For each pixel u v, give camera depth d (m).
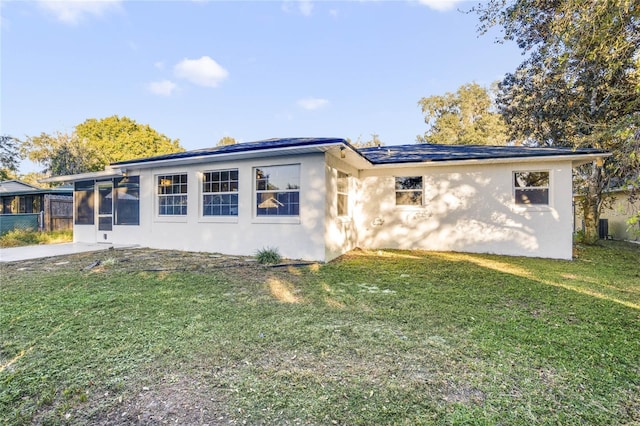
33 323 3.56
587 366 2.59
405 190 10.03
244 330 3.36
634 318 3.70
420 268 6.72
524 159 8.35
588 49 4.19
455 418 1.97
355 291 4.91
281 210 8.07
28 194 16.28
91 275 5.97
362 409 2.06
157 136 35.97
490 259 7.93
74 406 2.12
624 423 1.93
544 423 1.93
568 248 8.24
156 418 1.99
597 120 8.29
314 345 3.01
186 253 8.71
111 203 10.77
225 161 8.65
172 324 3.53
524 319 3.67
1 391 2.27
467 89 28.86
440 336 3.21
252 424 1.93
